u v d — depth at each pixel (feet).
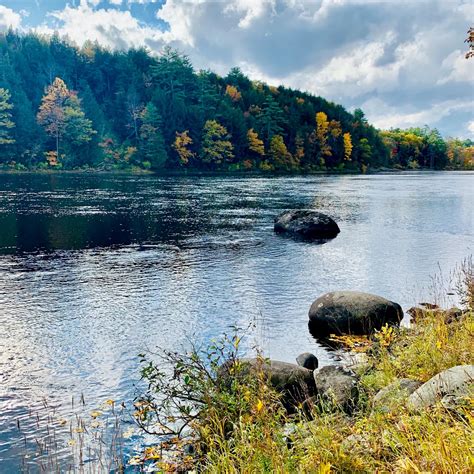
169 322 29.30
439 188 158.71
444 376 13.58
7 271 41.88
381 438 10.99
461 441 9.30
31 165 254.88
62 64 347.56
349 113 440.86
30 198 108.06
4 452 15.60
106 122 307.99
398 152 460.96
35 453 15.49
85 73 353.31
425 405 12.03
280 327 28.76
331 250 53.62
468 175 302.45
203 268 44.04
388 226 72.28
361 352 24.36
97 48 373.40
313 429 12.20
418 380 16.97
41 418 17.75
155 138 283.38
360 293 29.94
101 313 30.76
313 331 28.17
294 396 17.88
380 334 23.41
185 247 54.29
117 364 22.85
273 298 34.81
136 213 84.02
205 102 337.52
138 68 363.35
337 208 95.96
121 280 39.24
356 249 54.34
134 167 275.18
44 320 29.32
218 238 60.49
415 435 10.01
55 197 111.55
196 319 29.94
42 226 67.82
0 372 21.90
